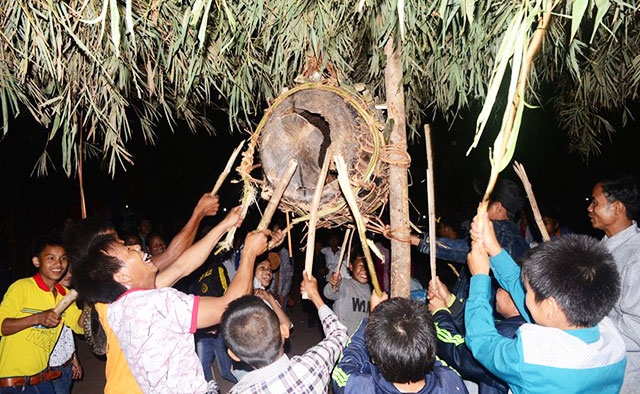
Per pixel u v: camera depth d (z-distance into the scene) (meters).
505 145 1.20
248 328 1.87
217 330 3.46
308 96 2.14
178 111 3.07
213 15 2.20
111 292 2.00
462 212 8.46
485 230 1.98
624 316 2.17
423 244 3.04
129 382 1.98
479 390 2.09
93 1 1.97
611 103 3.78
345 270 4.14
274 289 5.60
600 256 1.67
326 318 2.18
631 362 2.15
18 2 1.92
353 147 2.07
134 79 2.32
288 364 1.91
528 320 2.05
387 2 1.98
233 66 2.63
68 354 3.45
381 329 1.79
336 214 2.22
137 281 2.06
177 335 1.96
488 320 1.86
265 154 2.20
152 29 2.22
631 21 2.61
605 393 1.69
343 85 2.20
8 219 9.55
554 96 4.17
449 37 2.42
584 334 1.67
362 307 4.07
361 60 2.89
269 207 2.13
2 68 2.17
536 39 1.24
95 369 5.66
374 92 3.00
